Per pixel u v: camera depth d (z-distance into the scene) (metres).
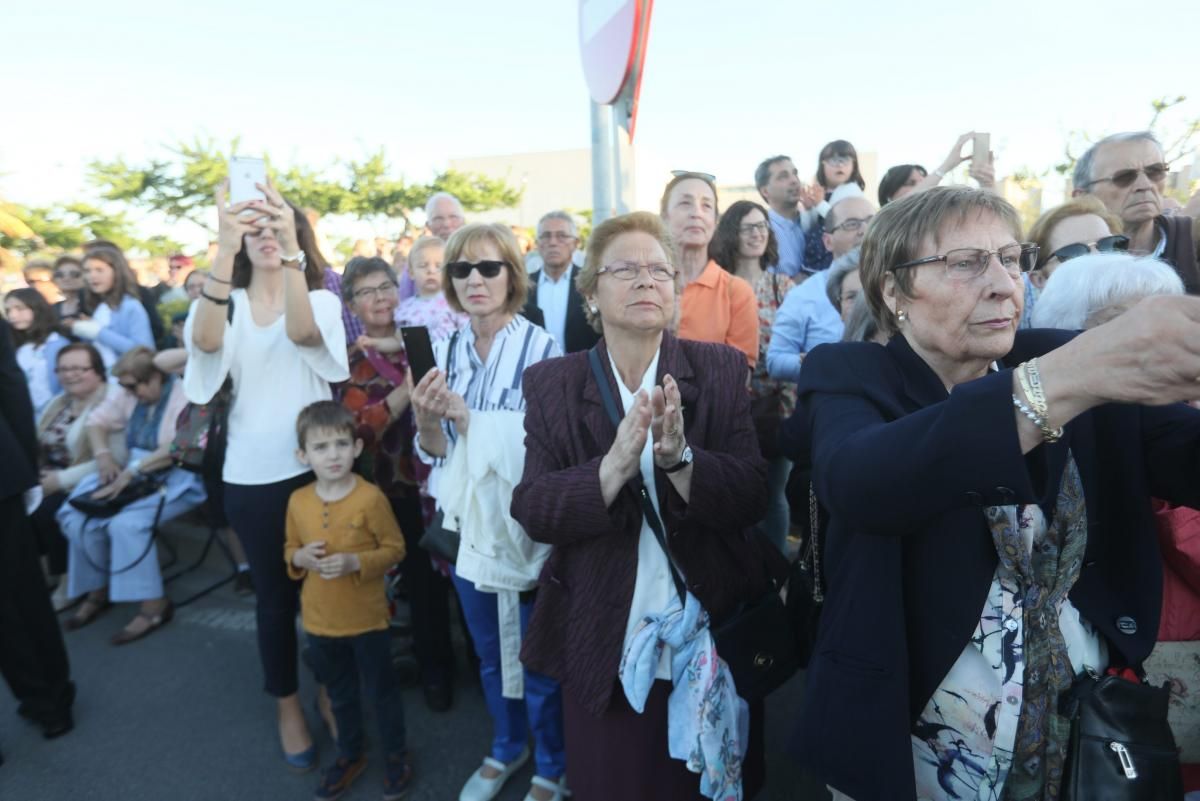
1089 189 2.63
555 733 2.16
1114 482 1.15
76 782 2.49
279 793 2.41
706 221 2.93
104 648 3.44
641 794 1.56
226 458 2.52
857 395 1.16
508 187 26.97
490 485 1.95
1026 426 0.77
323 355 2.51
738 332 2.94
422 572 2.73
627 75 2.30
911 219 1.10
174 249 22.61
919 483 0.84
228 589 4.04
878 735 1.11
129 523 3.52
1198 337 0.65
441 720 2.73
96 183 21.12
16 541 2.61
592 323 1.91
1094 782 1.03
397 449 2.74
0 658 2.65
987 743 1.10
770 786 2.30
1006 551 1.06
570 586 1.64
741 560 1.62
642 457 1.60
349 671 2.37
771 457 3.06
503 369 2.24
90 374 3.98
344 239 24.14
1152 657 1.32
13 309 5.00
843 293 2.54
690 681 1.51
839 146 4.85
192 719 2.83
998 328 1.05
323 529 2.32
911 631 1.12
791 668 1.62
